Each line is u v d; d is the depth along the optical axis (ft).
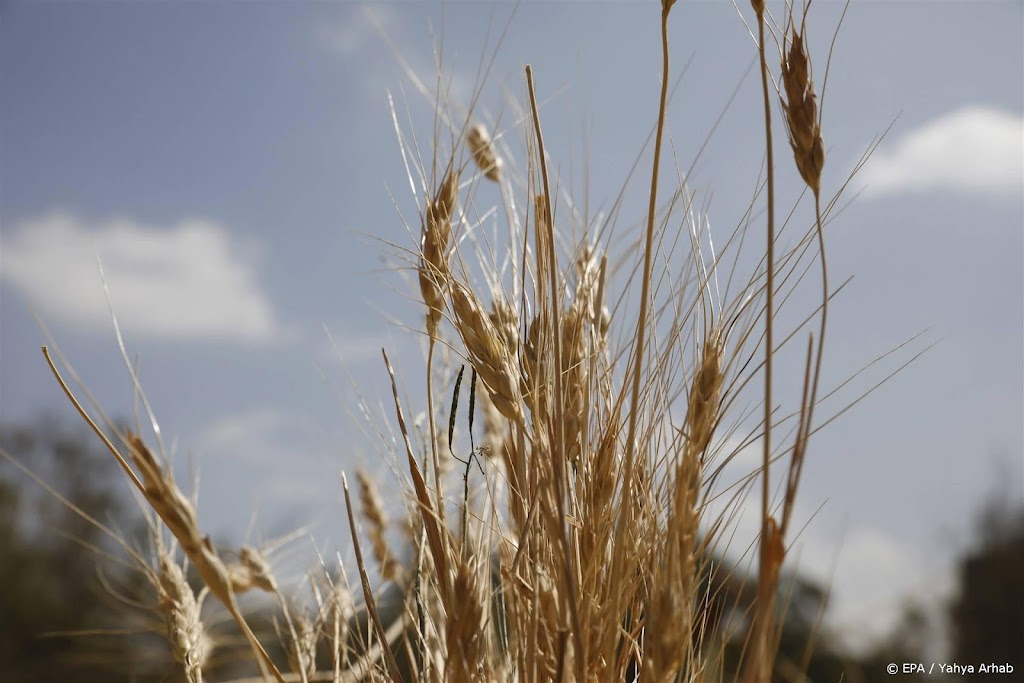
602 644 1.57
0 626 9.88
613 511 1.64
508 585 1.70
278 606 1.99
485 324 1.60
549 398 1.60
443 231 1.69
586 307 1.71
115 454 1.41
